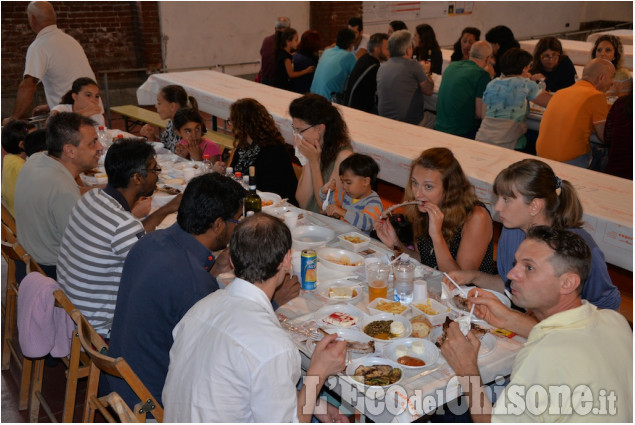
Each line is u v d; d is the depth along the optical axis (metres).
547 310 1.69
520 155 4.36
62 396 2.82
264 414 1.54
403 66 5.70
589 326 1.53
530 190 2.12
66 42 5.45
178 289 1.90
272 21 9.20
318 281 2.36
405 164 4.28
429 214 2.51
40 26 5.36
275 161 3.58
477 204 2.58
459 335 1.73
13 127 3.54
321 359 1.73
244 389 1.54
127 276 2.01
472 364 1.69
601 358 1.48
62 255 2.43
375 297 2.19
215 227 1.98
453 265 2.50
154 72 8.19
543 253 1.63
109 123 7.75
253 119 3.57
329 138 3.22
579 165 4.45
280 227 1.67
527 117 5.00
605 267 2.11
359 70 6.25
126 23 8.41
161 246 1.97
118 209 2.35
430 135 4.90
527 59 4.79
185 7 8.44
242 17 8.94
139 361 1.96
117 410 1.54
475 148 4.52
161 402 2.01
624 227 3.09
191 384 1.57
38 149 3.34
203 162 3.77
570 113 4.30
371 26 9.88
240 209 2.02
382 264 2.28
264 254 1.62
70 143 2.82
